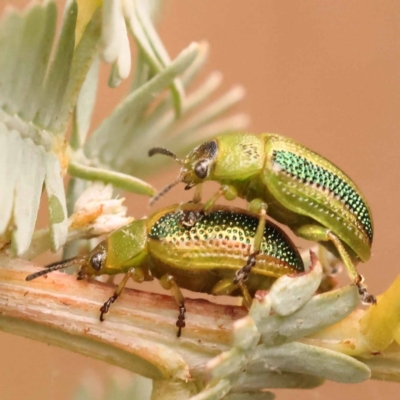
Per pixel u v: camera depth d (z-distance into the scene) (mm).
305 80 116
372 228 82
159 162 85
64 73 78
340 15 114
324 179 81
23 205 76
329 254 81
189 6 113
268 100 117
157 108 84
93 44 79
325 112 115
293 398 97
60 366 102
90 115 83
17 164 77
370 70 113
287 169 81
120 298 78
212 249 79
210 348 77
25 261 78
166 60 83
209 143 81
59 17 78
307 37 116
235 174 81
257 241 79
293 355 76
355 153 113
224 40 117
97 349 77
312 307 76
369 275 103
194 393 77
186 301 78
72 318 77
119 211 81
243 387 77
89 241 83
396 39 112
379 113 113
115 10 77
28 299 77
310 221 81
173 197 97
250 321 75
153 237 79
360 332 77
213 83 85
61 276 78
